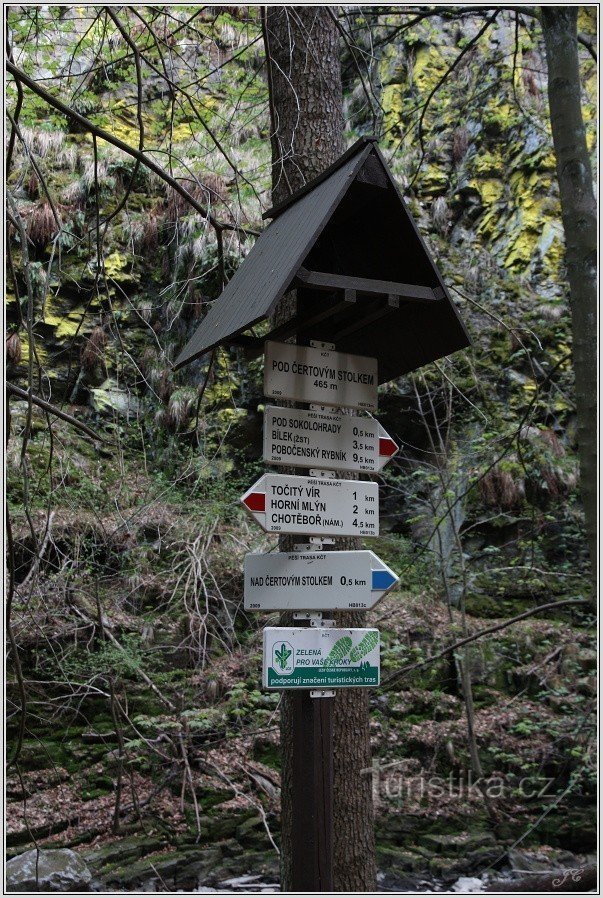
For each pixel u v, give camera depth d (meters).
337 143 4.21
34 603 6.35
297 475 2.78
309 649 2.63
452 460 8.65
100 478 8.00
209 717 7.01
